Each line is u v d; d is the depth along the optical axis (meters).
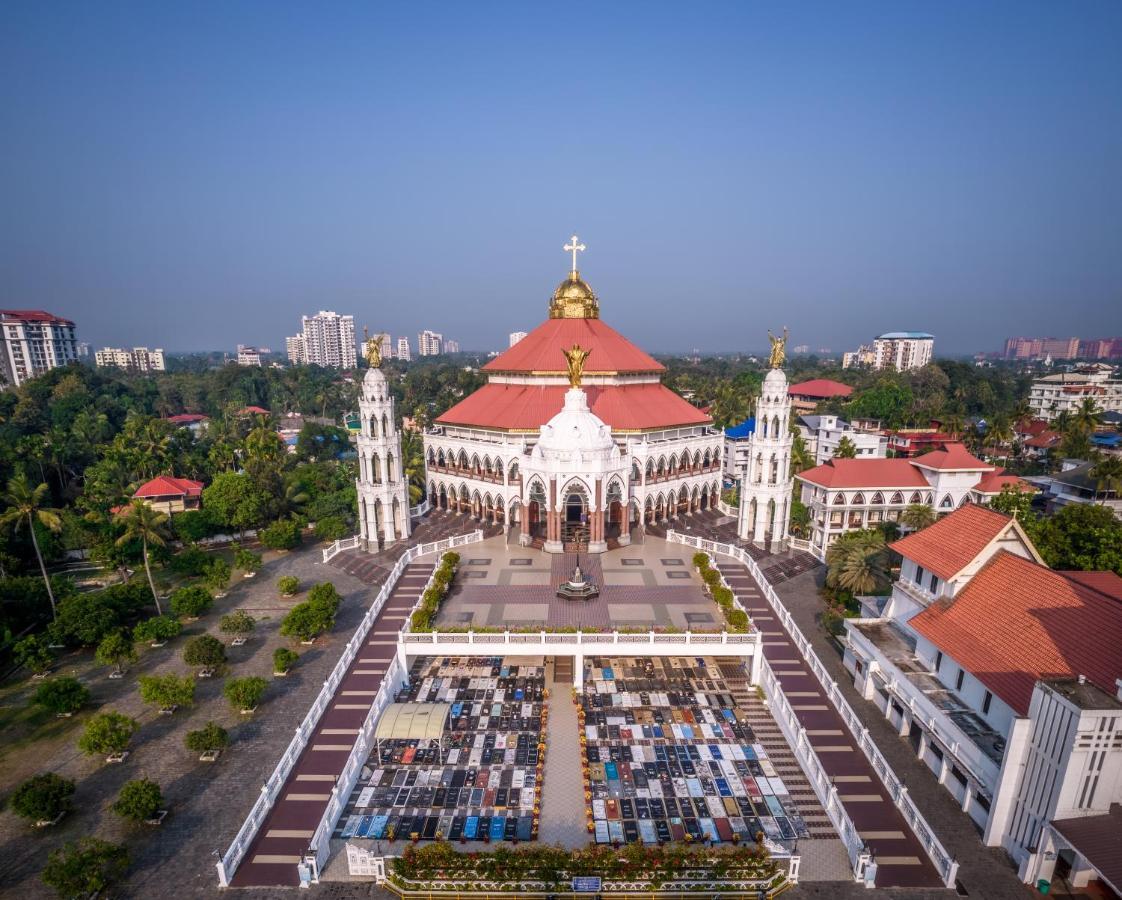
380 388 76.69
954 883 33.50
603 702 50.09
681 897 33.41
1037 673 37.56
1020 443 144.75
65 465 110.50
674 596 61.97
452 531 83.56
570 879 33.28
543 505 82.62
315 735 45.75
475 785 41.16
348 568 77.25
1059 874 34.12
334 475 109.25
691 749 44.56
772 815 38.41
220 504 89.31
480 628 52.25
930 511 75.56
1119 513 88.00
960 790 39.31
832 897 33.00
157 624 59.75
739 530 81.19
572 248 97.81
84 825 38.47
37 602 63.66
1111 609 37.72
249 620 60.22
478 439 86.38
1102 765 31.34
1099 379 182.38
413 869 33.22
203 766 43.59
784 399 76.50
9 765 44.28
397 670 51.66
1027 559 45.69
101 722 42.97
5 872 34.97
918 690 43.78
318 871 34.75
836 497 86.31
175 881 34.22
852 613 62.91
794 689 50.56
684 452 88.00
